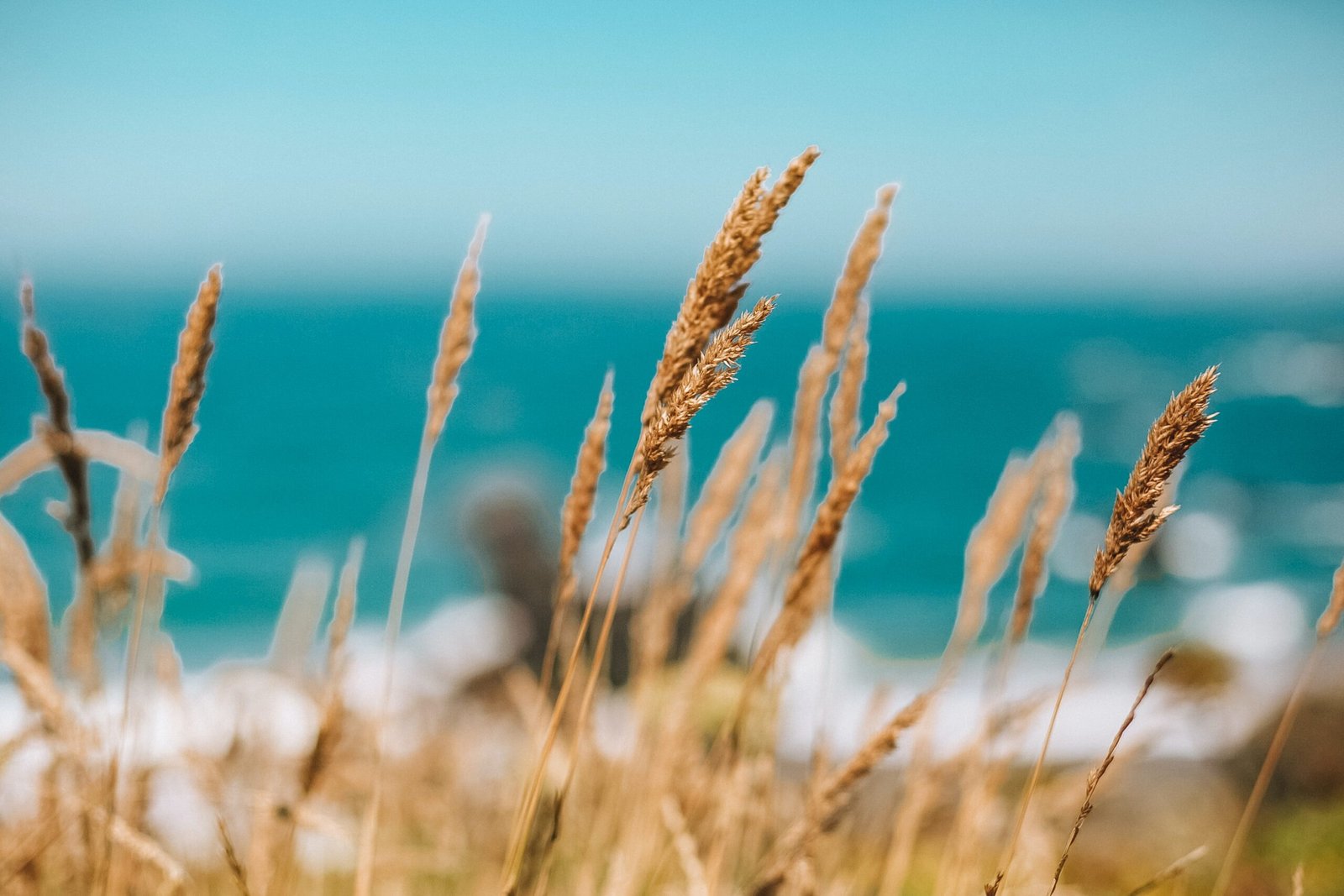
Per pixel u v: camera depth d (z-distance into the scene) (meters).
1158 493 0.89
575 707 2.20
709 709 2.14
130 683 1.34
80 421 48.38
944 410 58.75
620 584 1.10
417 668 7.05
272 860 1.59
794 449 1.74
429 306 122.38
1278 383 63.31
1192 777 4.30
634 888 1.78
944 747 1.91
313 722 1.84
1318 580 26.62
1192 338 86.50
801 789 1.83
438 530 28.30
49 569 17.88
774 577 1.74
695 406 0.95
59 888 1.64
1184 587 25.17
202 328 1.23
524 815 1.16
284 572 29.09
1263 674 6.92
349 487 40.38
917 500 40.66
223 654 21.89
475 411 58.53
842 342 1.55
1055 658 13.92
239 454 46.22
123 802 1.51
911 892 1.86
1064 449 1.60
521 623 7.82
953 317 114.38
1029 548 1.63
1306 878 3.29
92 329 80.00
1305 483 38.69
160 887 1.60
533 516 8.91
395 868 2.01
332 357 77.81
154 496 1.30
